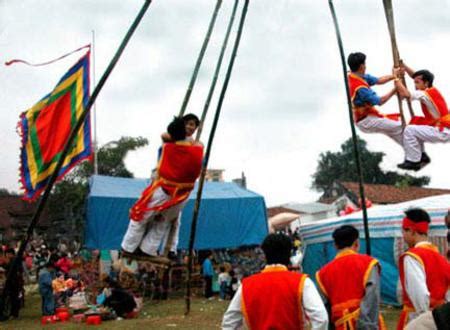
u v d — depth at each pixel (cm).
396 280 1238
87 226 1661
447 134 665
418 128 669
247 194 1925
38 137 739
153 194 620
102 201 1661
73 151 742
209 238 1816
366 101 687
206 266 1711
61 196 3316
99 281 1692
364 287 463
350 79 708
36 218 588
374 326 459
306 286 391
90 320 1213
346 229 492
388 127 690
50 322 1291
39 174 736
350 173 5653
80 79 756
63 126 746
